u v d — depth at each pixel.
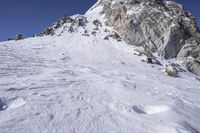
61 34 41.50
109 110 8.58
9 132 5.86
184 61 33.72
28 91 9.62
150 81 18.39
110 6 48.28
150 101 10.73
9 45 30.92
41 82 11.73
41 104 8.16
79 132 6.45
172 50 35.22
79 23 44.31
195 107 11.31
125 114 8.35
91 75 16.62
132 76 19.84
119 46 36.06
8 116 6.80
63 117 7.28
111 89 12.24
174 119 8.34
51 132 6.21
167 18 38.62
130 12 41.09
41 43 35.59
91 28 43.06
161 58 34.00
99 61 28.12
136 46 36.69
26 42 35.62
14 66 15.79
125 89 12.73
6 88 9.55
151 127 7.39
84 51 32.53
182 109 10.07
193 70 32.53
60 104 8.48
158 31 37.28
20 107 7.62
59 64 21.56
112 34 39.69
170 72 25.73
